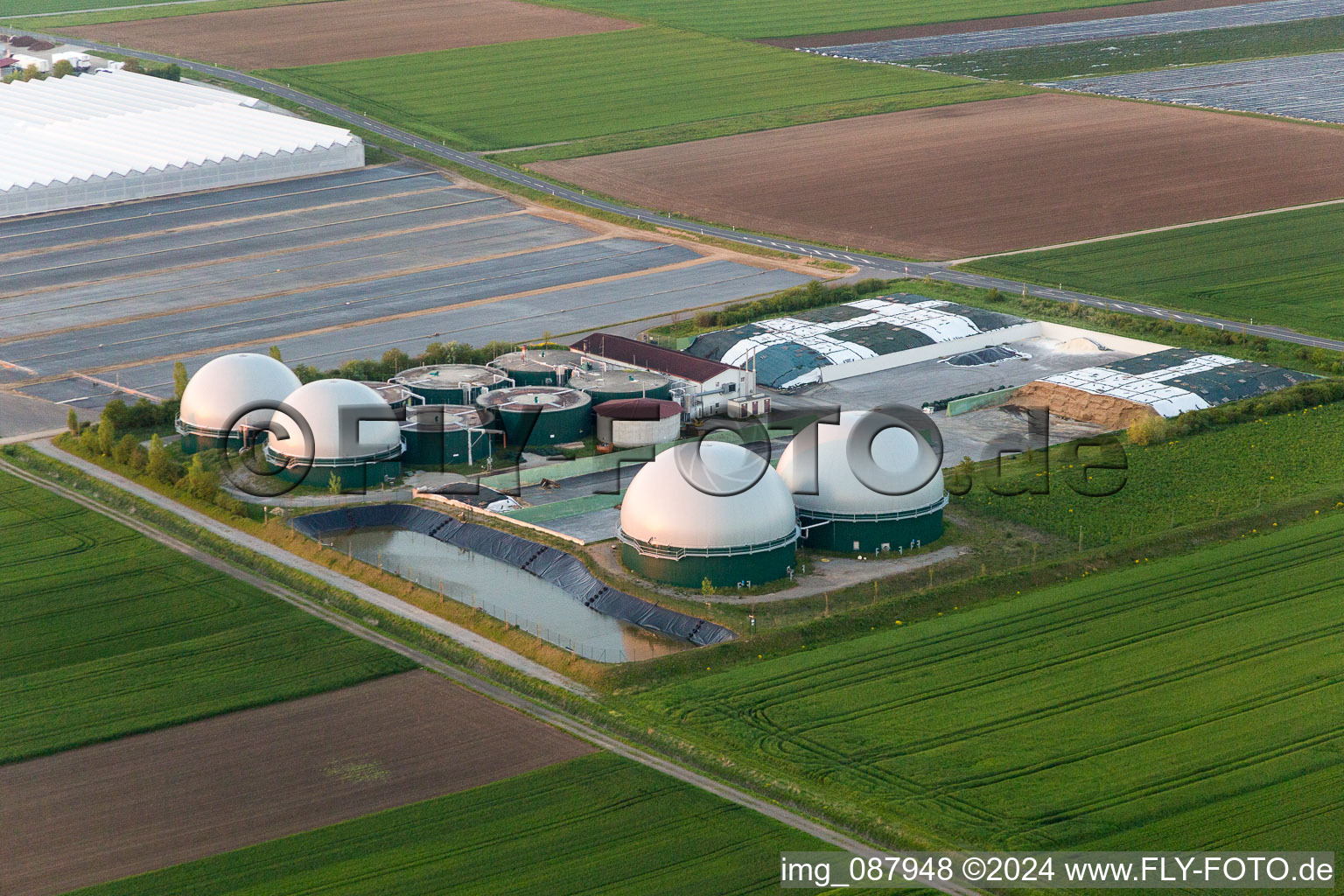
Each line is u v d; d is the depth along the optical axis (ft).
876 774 255.91
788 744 266.16
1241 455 409.08
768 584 335.47
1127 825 240.32
